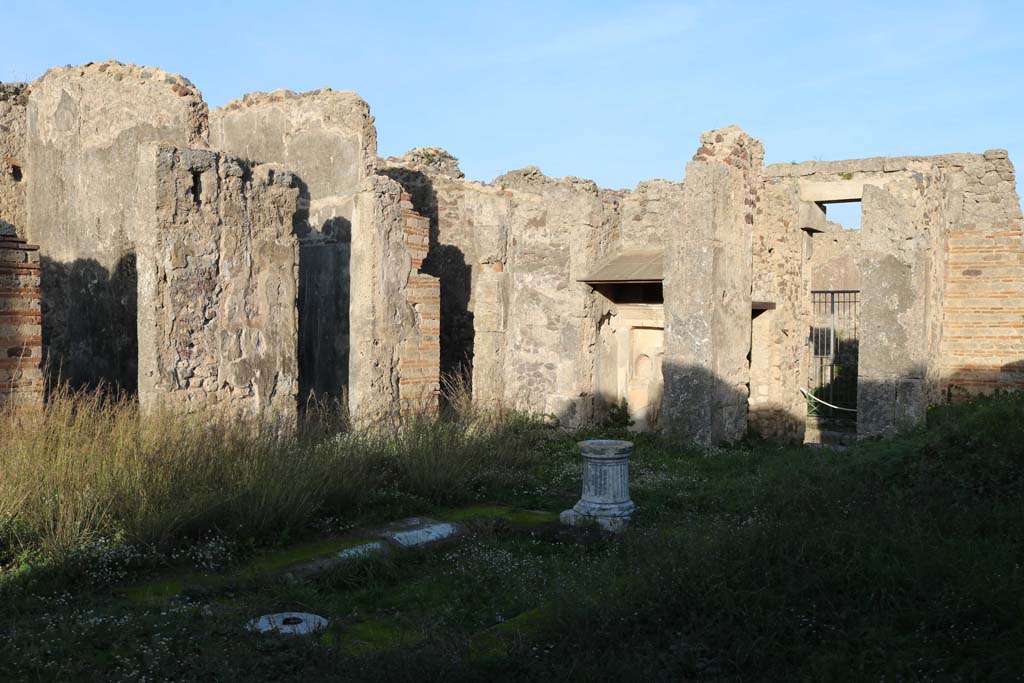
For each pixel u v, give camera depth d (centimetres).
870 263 1309
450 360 1612
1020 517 620
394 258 1197
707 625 495
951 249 1458
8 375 884
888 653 451
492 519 820
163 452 781
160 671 457
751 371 1440
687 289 1270
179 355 957
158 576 640
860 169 1388
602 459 834
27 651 469
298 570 661
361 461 920
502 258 1484
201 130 1197
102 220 1290
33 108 1438
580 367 1375
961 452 774
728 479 941
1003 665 429
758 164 1398
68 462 742
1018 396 1009
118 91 1265
